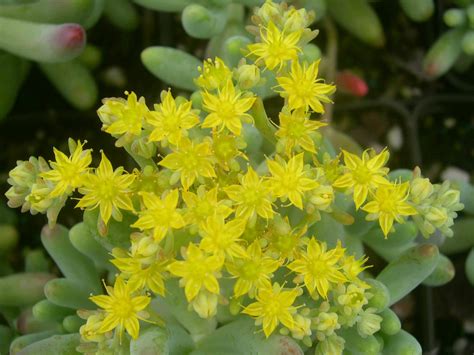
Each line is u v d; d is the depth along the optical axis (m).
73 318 0.14
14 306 0.16
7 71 0.17
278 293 0.11
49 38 0.15
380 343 0.13
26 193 0.11
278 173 0.11
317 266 0.11
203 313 0.10
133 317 0.11
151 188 0.11
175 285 0.12
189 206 0.10
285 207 0.12
